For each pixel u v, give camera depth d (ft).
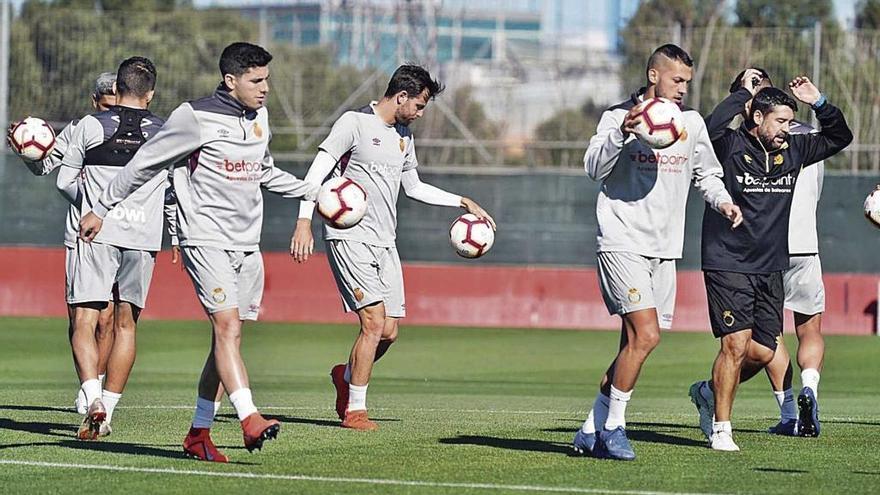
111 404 81.10
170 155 65.05
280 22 256.11
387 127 86.74
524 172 218.79
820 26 205.36
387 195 87.10
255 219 67.51
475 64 228.22
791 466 67.72
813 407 80.07
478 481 61.57
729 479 62.90
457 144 219.00
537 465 66.80
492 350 176.86
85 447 72.43
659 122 65.82
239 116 66.23
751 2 263.29
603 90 220.64
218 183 65.98
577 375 150.51
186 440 68.28
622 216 68.95
